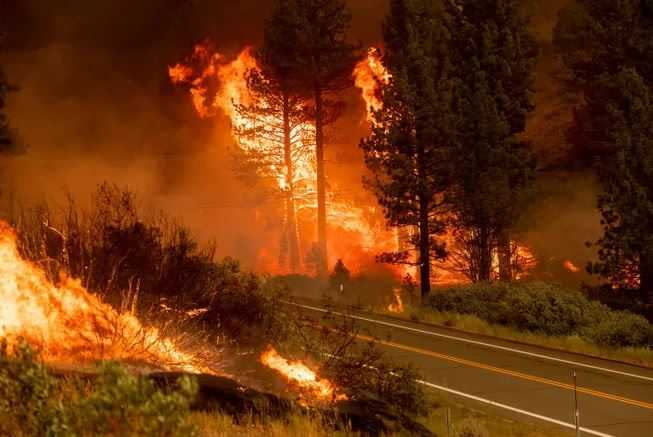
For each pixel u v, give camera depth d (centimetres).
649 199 3547
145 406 575
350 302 4144
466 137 4241
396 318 3284
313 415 1259
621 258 3625
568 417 1897
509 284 3550
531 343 2856
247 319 1683
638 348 2852
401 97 4156
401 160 4162
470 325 3156
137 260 1622
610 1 4253
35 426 705
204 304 1652
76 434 619
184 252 1738
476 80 4319
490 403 2008
